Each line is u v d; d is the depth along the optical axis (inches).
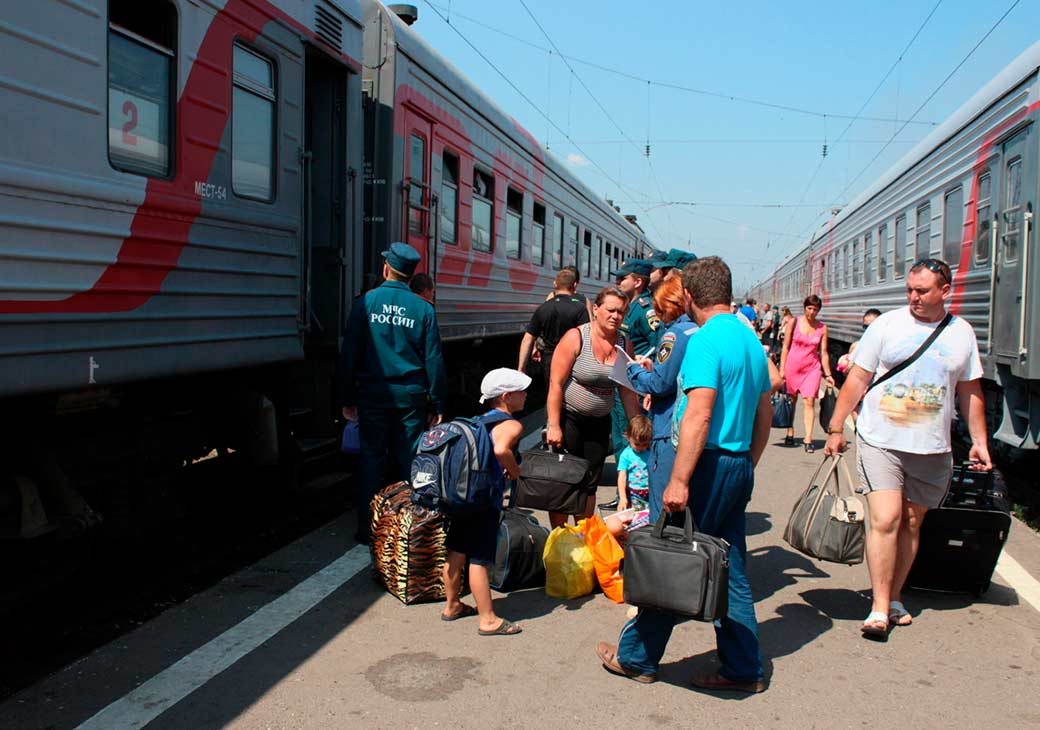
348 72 271.0
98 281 166.9
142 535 207.5
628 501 239.5
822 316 912.9
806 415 410.6
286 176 239.1
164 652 157.1
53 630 168.9
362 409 222.2
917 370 171.3
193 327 197.3
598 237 757.9
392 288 221.0
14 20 145.7
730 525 149.6
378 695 142.8
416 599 186.4
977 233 361.1
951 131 409.4
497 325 459.5
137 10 178.9
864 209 666.8
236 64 214.4
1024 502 305.7
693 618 134.6
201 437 228.7
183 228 192.9
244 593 189.6
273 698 140.3
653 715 138.7
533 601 192.9
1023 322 293.0
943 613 189.3
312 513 262.7
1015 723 138.6
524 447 362.6
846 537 184.4
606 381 215.2
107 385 175.3
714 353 140.5
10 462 168.9
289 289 243.8
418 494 167.3
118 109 174.4
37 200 151.8
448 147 362.9
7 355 146.0
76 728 128.3
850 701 145.3
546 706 140.8
